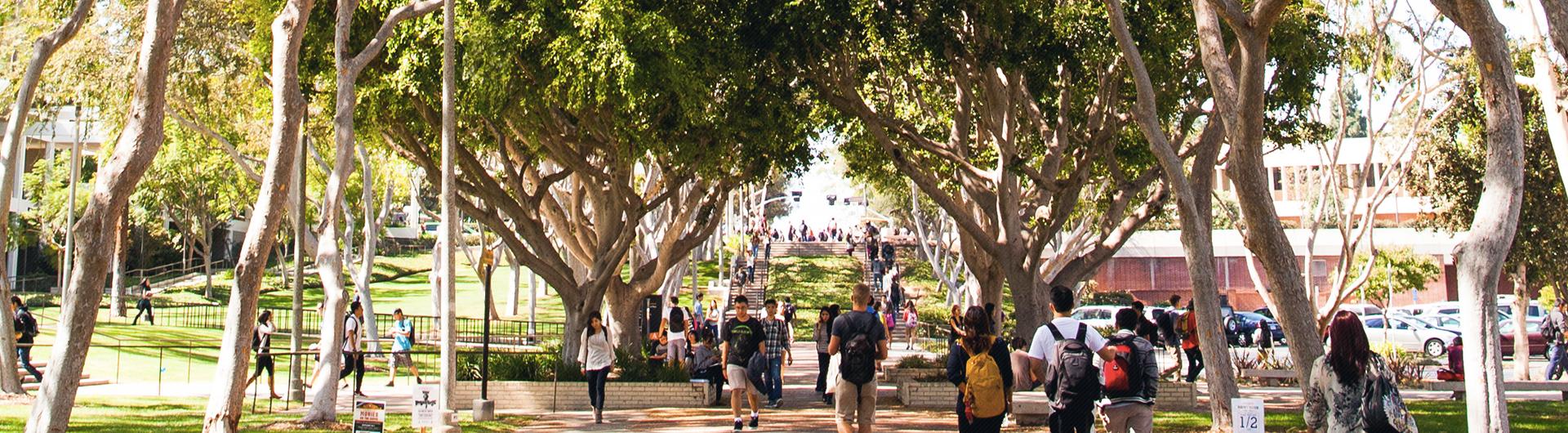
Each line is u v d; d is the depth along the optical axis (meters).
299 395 18.81
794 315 42.66
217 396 10.82
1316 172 53.69
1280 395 19.23
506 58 15.91
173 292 53.19
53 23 20.67
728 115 18.69
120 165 9.75
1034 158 25.75
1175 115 22.23
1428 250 48.75
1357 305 41.91
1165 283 53.41
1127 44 12.62
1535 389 18.86
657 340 22.06
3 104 22.42
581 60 15.56
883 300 43.34
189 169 40.31
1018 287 19.70
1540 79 14.95
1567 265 24.14
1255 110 11.31
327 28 17.31
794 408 17.69
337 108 13.82
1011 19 17.19
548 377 18.47
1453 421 14.27
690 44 16.84
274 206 11.17
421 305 52.22
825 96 19.17
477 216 20.86
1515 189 8.71
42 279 52.88
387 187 38.44
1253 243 11.40
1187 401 16.95
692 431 14.37
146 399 18.55
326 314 14.45
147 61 9.94
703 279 63.38
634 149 18.69
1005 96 19.72
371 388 21.81
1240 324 35.62
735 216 77.62
